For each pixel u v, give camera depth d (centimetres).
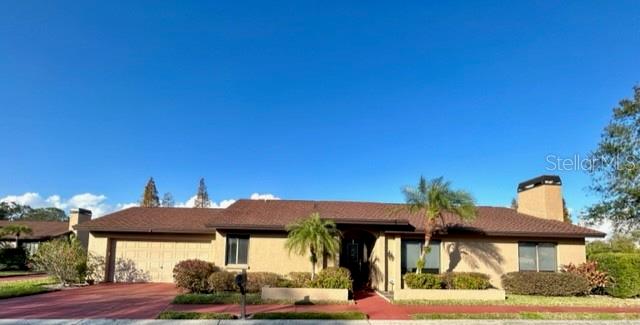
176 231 2212
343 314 1299
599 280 1903
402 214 2253
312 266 1769
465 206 1834
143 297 1658
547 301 1670
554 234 2064
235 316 1266
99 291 1847
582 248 2120
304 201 2538
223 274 1745
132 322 1193
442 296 1655
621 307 1584
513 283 1897
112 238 2244
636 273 1847
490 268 2069
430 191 1833
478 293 1661
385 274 1952
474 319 1291
